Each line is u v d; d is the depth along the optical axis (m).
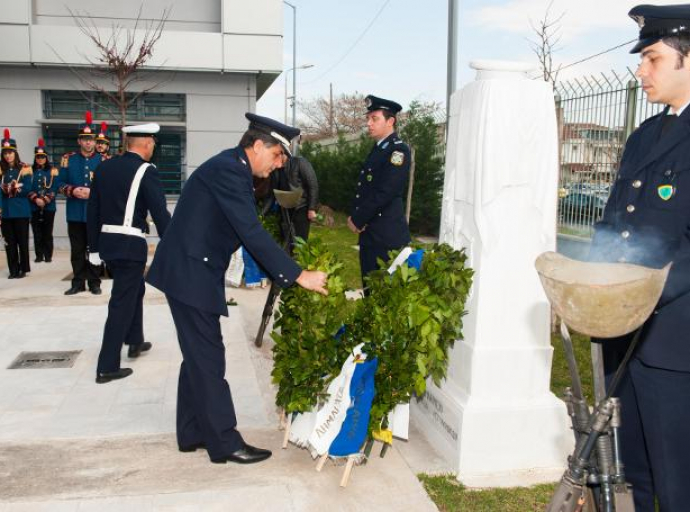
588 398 4.72
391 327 3.20
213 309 3.46
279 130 3.53
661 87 2.27
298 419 3.58
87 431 4.02
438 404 3.85
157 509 3.10
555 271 2.20
